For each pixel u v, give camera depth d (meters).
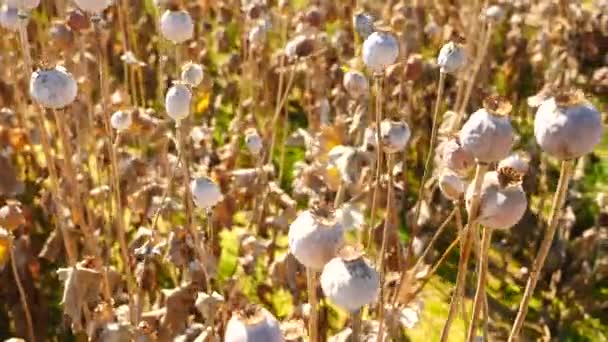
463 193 1.43
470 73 2.80
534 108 3.19
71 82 1.46
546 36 3.31
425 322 2.15
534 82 3.30
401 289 1.55
